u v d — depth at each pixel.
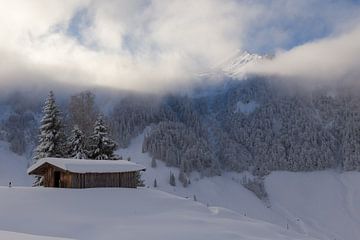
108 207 34.22
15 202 31.38
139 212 34.00
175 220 31.53
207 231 28.08
